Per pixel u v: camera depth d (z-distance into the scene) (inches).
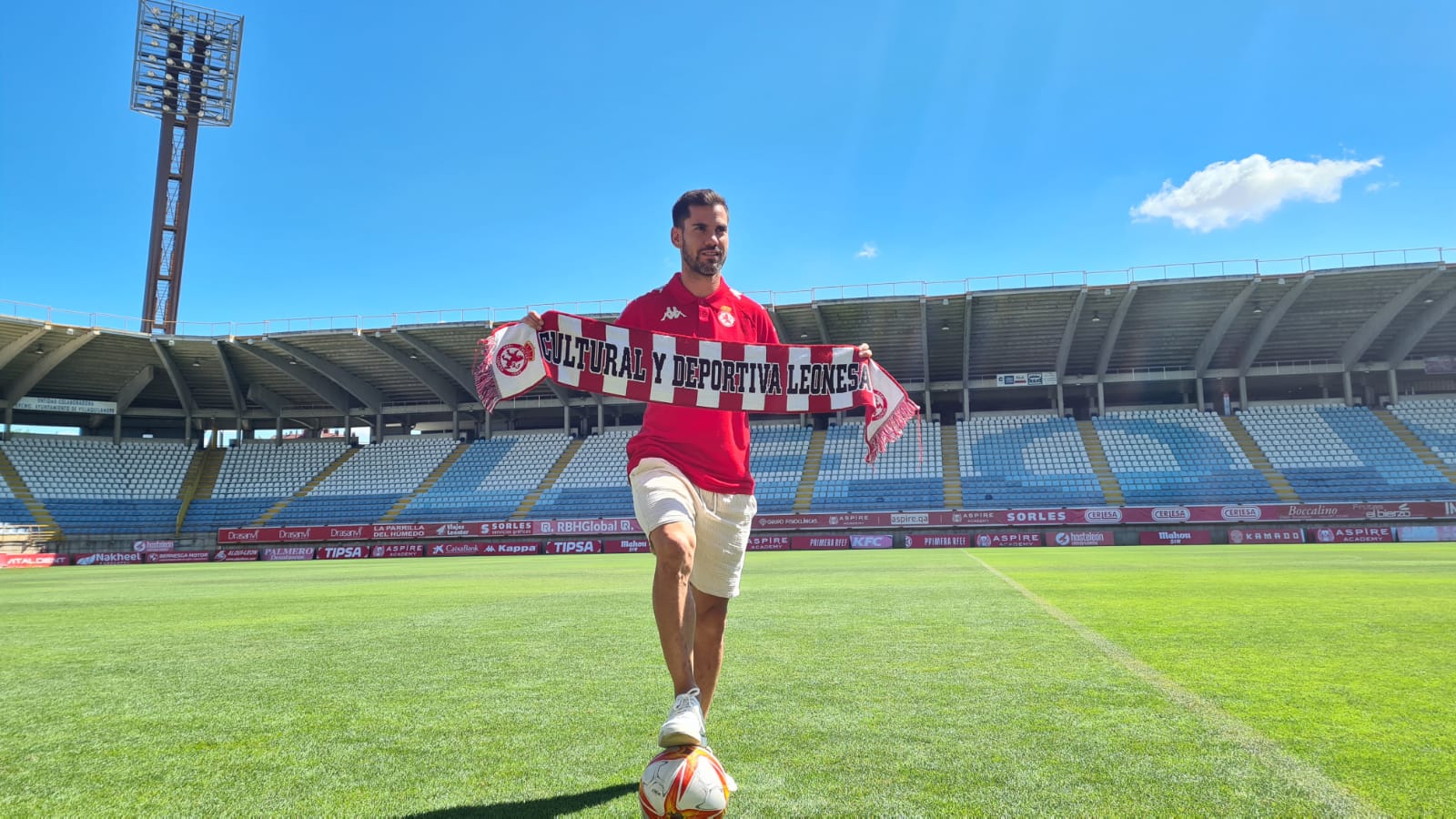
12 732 134.0
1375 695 139.5
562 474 1520.7
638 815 86.9
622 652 207.5
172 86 1576.0
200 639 254.8
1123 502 1266.0
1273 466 1274.6
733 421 114.7
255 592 489.1
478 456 1604.3
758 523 1239.5
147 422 1675.7
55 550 1305.4
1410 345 1282.0
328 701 152.6
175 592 498.0
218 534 1354.6
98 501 1429.6
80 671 196.4
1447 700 135.6
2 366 1251.8
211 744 122.7
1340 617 246.4
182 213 1572.3
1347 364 1326.3
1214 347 1310.3
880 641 212.7
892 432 126.3
